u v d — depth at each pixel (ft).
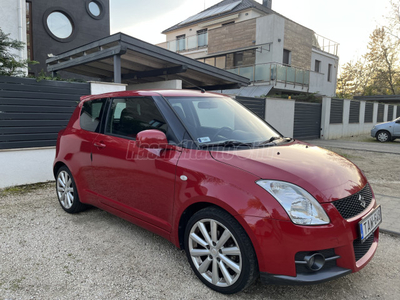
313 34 77.82
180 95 10.75
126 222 12.89
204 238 8.14
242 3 84.69
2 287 8.14
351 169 8.95
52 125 19.30
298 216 6.91
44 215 13.61
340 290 8.26
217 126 10.18
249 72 62.03
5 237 11.27
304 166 8.08
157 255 10.05
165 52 28.76
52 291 8.01
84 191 12.53
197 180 8.11
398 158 31.63
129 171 10.16
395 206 14.88
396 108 80.59
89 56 28.81
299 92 66.59
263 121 12.44
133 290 8.11
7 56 18.67
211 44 75.41
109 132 11.46
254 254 7.25
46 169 19.42
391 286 8.45
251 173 7.55
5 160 17.83
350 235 7.25
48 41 46.88
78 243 10.85
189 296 7.86
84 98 13.78
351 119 60.64
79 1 49.47
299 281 6.88
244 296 7.88
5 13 27.76
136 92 11.14
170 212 8.91
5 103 17.49
